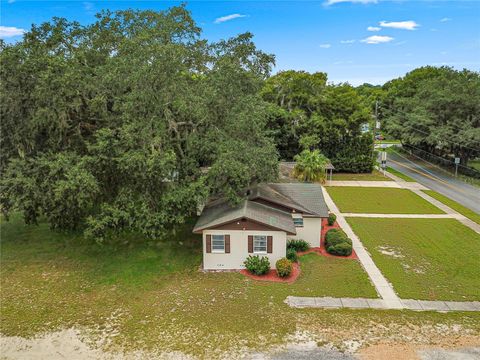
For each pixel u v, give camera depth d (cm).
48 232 2167
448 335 1236
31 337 1227
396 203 2920
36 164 1706
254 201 1938
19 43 1695
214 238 1698
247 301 1445
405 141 4600
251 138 1884
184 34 2027
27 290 1537
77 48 1816
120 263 1784
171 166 1652
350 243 1919
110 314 1362
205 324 1295
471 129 3853
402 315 1351
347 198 3075
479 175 3925
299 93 4069
